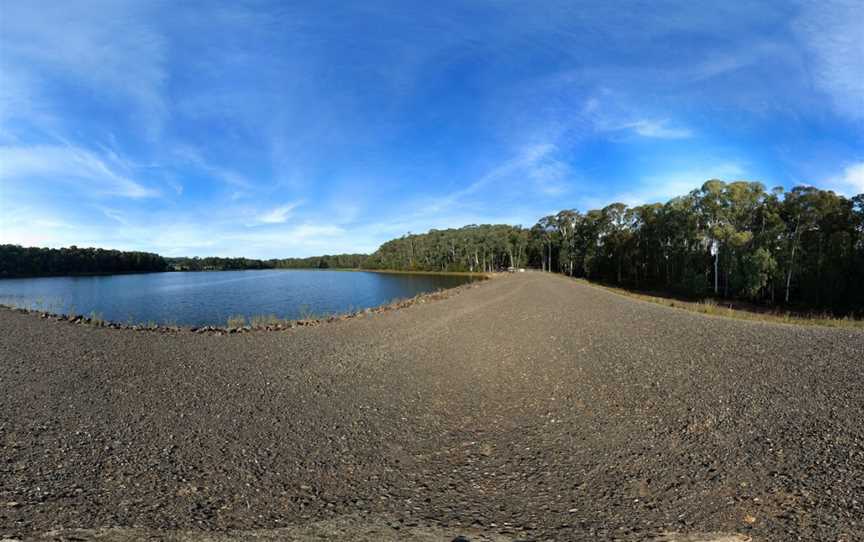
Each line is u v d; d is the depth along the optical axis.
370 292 48.38
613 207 74.69
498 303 22.86
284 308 29.75
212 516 3.09
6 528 2.83
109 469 3.86
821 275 34.31
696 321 13.98
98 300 36.44
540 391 6.67
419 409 5.88
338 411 5.73
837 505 3.03
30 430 4.82
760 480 3.49
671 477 3.67
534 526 2.99
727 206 43.06
